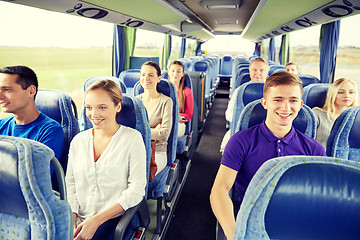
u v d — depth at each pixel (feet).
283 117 4.37
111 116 4.89
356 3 8.81
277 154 4.66
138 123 5.48
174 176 8.54
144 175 5.07
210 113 22.89
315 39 17.54
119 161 4.91
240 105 7.71
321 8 10.73
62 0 8.98
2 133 5.80
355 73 11.65
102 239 4.79
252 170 4.77
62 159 6.20
